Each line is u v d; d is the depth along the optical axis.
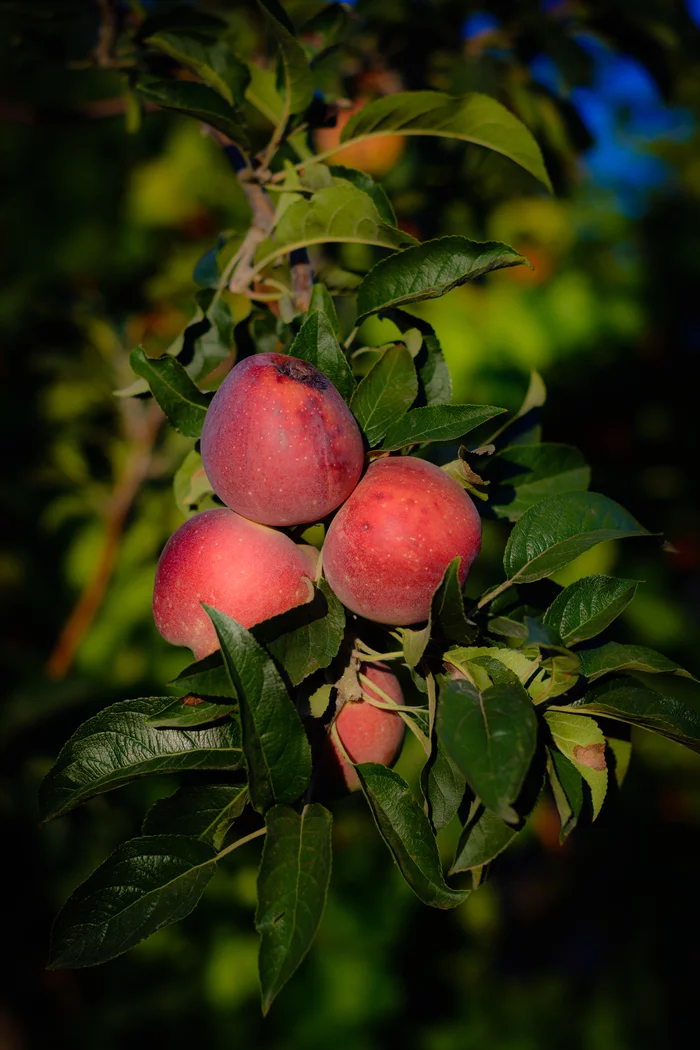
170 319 1.64
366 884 1.85
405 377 0.72
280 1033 1.81
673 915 2.17
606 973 2.21
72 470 1.57
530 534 0.72
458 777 0.66
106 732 0.67
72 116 1.17
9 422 1.70
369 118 0.83
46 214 1.80
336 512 0.69
